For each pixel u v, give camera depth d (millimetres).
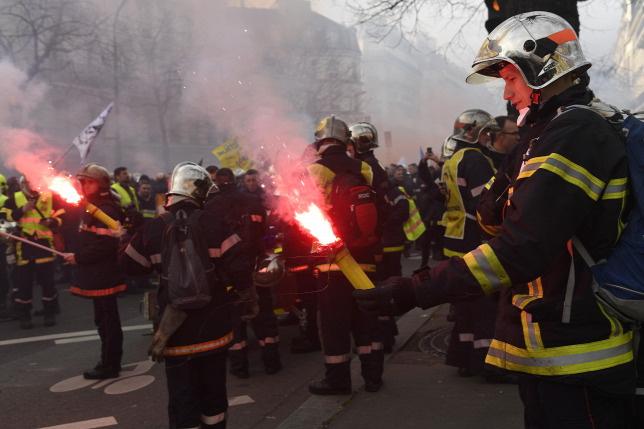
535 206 1543
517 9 5160
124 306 8828
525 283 1652
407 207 6328
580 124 1614
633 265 1589
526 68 1762
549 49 1744
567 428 1667
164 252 3205
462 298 1563
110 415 4234
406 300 1592
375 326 4148
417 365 4730
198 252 3160
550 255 1527
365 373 4141
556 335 1656
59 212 7719
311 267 4168
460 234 4398
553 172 1565
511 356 1772
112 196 4961
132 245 3398
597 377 1616
